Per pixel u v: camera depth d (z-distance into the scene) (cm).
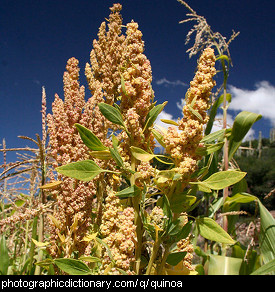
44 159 181
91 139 138
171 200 135
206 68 134
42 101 184
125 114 141
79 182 169
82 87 191
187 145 132
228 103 285
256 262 228
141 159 129
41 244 166
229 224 260
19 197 231
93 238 160
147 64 139
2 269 181
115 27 267
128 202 148
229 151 270
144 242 134
